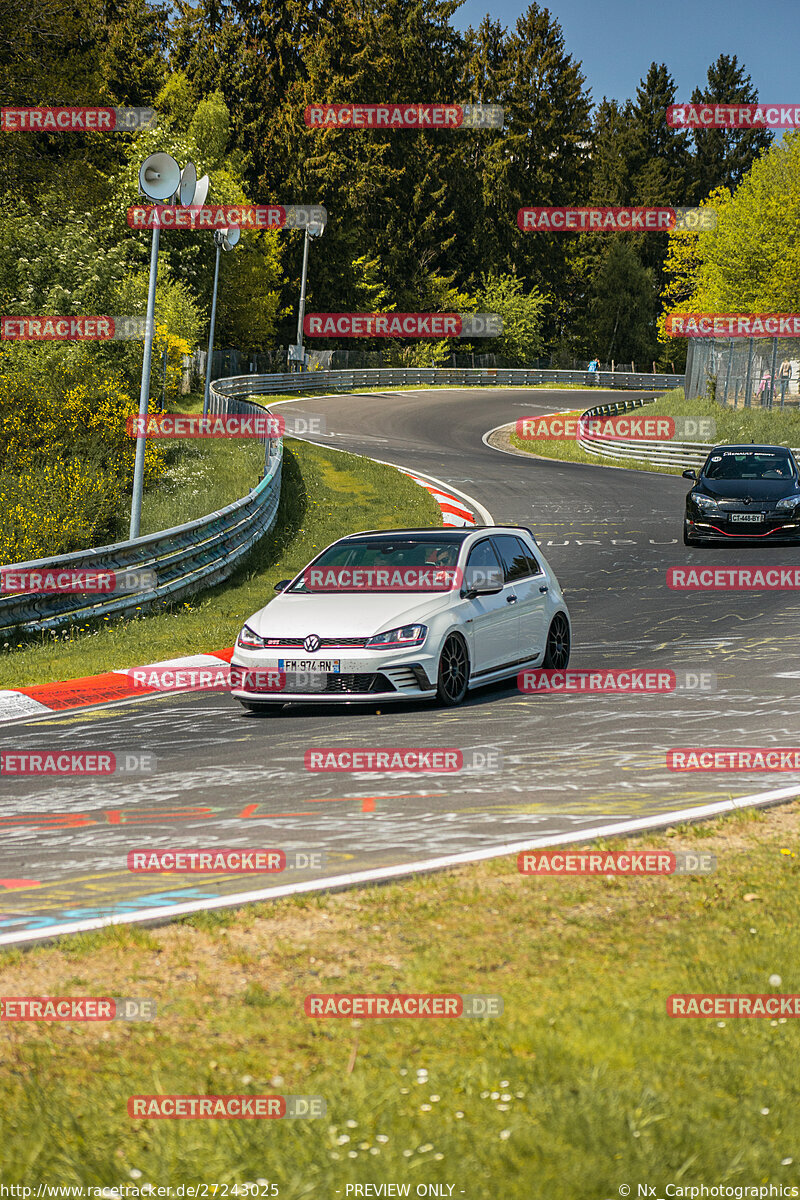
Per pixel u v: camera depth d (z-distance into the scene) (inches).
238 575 1651.1
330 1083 281.9
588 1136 252.1
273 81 7126.0
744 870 453.1
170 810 592.1
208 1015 328.2
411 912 410.3
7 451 2303.2
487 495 2578.7
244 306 5930.1
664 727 761.0
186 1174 243.3
